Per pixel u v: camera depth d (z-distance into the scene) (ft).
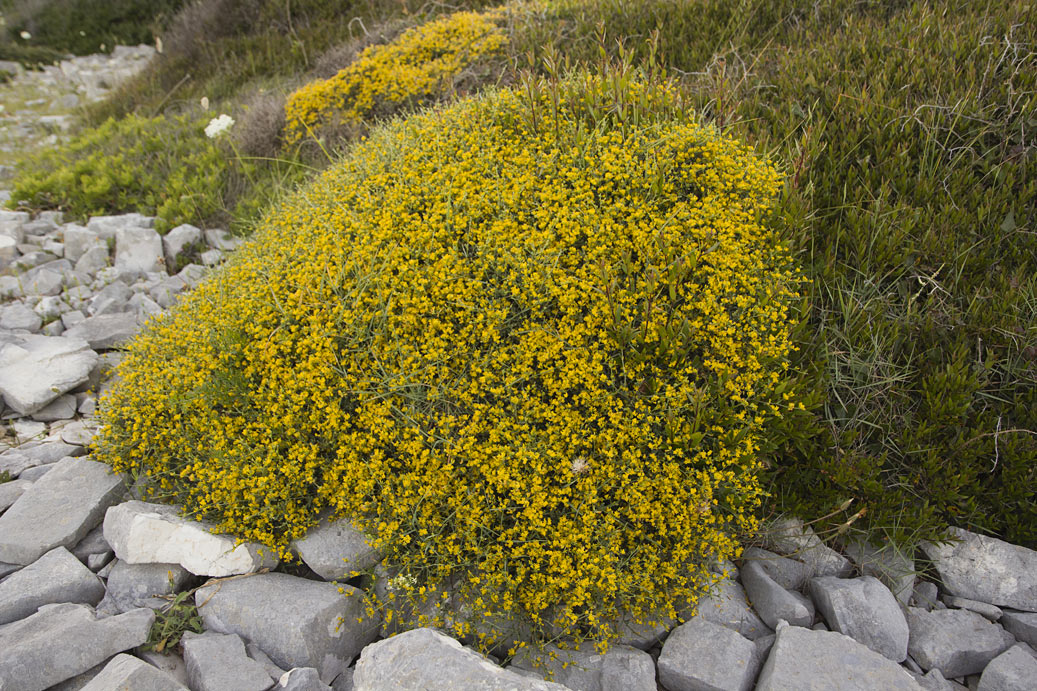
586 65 6.55
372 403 4.15
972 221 4.91
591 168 4.78
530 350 4.12
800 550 4.10
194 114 10.96
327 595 3.76
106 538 4.20
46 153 10.41
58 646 3.37
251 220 7.88
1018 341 4.38
